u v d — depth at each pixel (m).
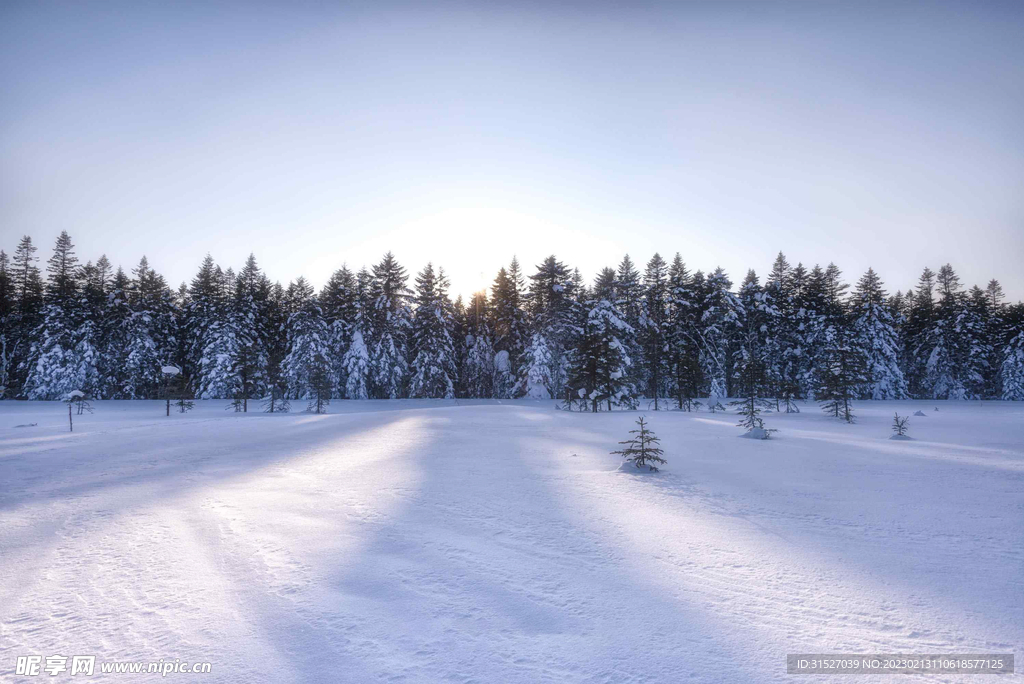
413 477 10.36
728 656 3.50
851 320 59.59
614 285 60.47
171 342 55.47
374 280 58.84
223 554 5.66
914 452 14.15
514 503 8.16
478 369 61.03
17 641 3.71
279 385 46.31
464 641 3.73
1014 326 61.09
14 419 27.97
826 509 7.77
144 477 10.30
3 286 54.41
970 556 5.64
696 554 5.71
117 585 4.77
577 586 4.80
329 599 4.47
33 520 7.03
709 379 52.34
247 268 62.97
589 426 21.72
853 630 3.91
